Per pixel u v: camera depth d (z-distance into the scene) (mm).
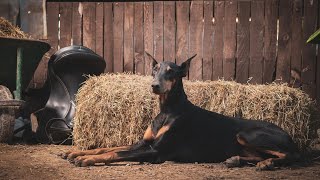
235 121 4488
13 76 5418
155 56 6066
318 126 4867
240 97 4750
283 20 5938
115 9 6094
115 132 4781
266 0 5949
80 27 6125
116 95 4793
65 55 5281
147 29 6062
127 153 4363
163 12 6043
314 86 5910
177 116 4418
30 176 4051
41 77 6137
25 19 6180
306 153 4781
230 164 4324
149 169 4258
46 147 5039
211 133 4449
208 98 4805
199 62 6016
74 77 5355
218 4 5988
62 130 5184
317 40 3943
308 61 5922
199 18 6008
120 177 4047
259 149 4379
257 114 4711
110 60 6113
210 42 6008
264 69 5961
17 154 4688
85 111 4812
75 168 4258
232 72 5988
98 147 4832
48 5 6152
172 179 4016
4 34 5457
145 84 4871
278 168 4309
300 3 5918
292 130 4703
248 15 5969
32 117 5855
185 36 6031
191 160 4488
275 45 5957
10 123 5047
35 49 5383
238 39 5980
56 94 5355
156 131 4449
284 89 4762
